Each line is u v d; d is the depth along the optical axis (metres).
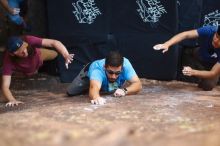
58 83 7.14
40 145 2.58
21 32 7.40
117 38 7.11
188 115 4.37
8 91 5.64
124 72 5.47
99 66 5.34
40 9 7.22
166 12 6.88
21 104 5.59
